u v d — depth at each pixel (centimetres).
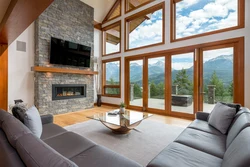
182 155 137
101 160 127
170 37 445
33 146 83
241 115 184
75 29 519
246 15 325
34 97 445
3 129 131
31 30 444
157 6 477
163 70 469
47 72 445
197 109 397
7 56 397
